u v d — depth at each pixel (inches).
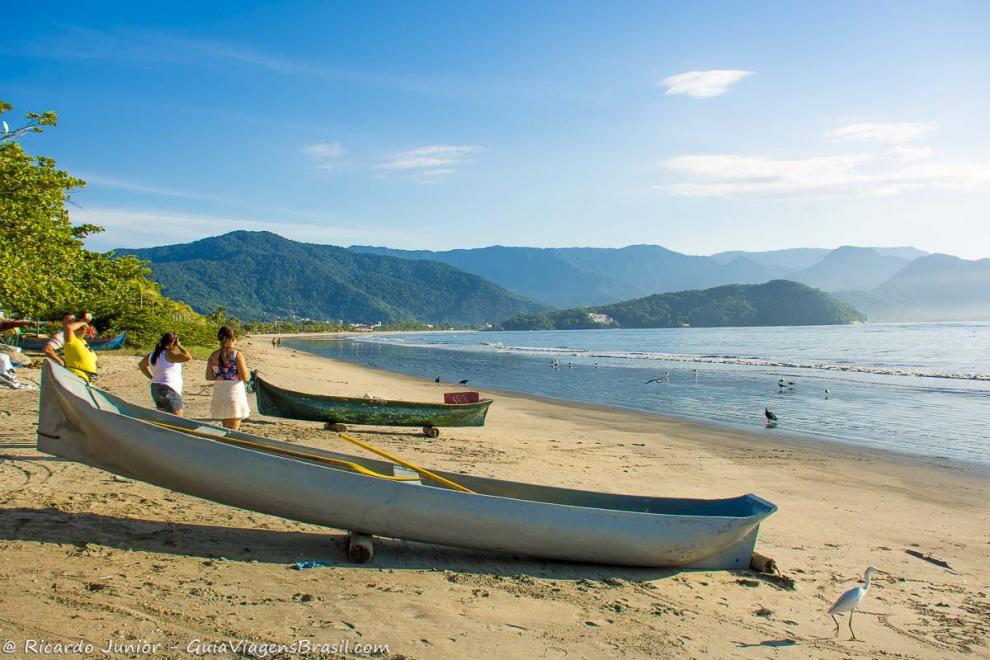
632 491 390.3
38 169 788.6
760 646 191.2
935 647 200.4
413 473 263.4
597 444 571.2
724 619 208.4
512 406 898.1
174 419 265.4
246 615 177.9
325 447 438.6
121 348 1326.3
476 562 239.8
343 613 185.0
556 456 490.9
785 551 290.7
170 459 226.5
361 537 229.1
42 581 184.2
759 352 2743.6
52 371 233.5
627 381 1371.8
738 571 255.6
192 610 177.2
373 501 225.9
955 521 364.8
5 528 222.2
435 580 217.9
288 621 176.9
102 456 231.9
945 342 3617.1
